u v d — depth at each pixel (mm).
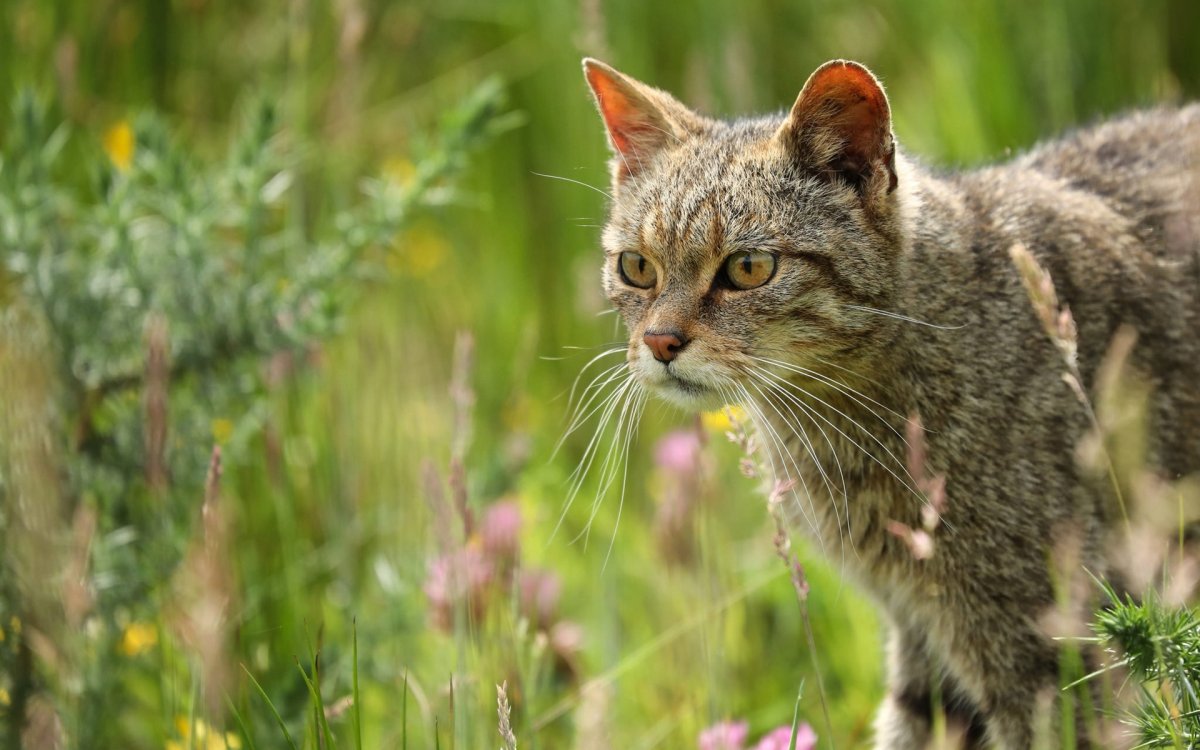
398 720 7027
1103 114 8602
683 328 6020
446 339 10203
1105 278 6348
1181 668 4914
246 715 6258
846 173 6109
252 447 7836
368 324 9359
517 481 8109
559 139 10750
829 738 5289
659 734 6879
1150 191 6688
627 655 7812
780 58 10930
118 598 6707
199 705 5953
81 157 9102
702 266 6109
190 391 7297
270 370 7641
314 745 5535
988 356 6059
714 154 6320
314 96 10273
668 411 9219
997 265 6199
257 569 7547
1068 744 5297
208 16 10250
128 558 6730
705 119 6785
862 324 5992
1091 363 6211
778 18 10969
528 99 10984
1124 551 5793
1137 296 6383
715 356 5992
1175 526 6188
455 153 7621
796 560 5215
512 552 6949
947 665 6363
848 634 7797
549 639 7016
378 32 11000
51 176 8688
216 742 5828
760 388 6078
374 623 7246
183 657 6762
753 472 5340
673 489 7316
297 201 8461
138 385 7133
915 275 6051
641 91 6672
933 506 5273
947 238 6145
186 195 7301
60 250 7254
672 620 7680
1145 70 9547
